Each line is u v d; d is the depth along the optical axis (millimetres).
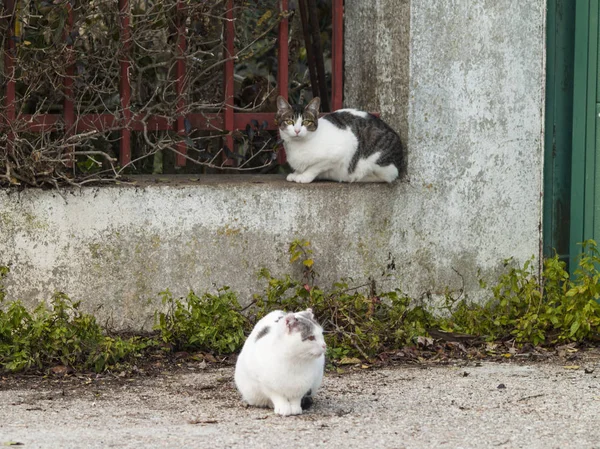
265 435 5090
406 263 7719
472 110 7746
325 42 9305
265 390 5527
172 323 7023
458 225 7812
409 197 7668
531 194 7992
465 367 6879
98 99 7926
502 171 7887
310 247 7473
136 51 7934
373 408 5715
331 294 7340
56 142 6949
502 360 7105
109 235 7023
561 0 8203
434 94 7629
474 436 5129
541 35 7867
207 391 6109
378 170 7531
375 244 7629
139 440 4969
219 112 7637
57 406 5703
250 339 5617
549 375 6617
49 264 6930
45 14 7305
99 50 7293
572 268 8367
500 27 7734
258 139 7832
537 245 8055
